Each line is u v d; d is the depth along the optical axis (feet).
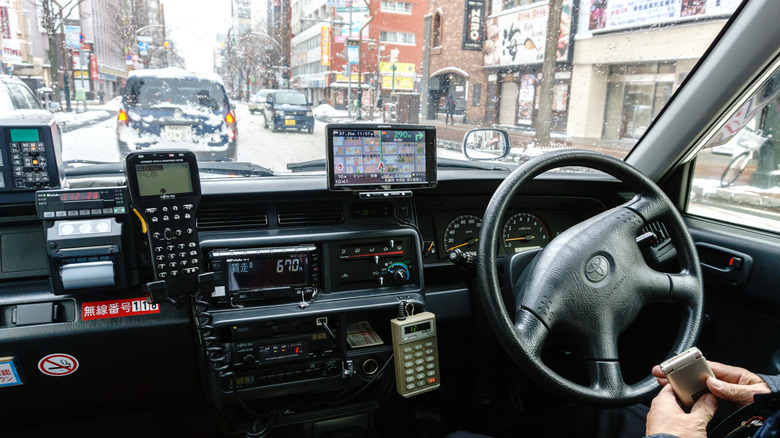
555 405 5.44
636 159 6.05
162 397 4.85
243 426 4.74
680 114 5.45
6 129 3.79
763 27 4.63
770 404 1.92
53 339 4.06
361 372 4.69
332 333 4.49
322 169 5.57
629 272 3.17
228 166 5.29
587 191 5.95
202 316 4.03
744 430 2.14
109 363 4.29
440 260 5.73
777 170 5.10
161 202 3.75
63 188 4.14
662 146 5.72
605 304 3.06
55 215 3.84
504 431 5.56
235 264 4.32
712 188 5.66
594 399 2.93
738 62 4.86
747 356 4.69
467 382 6.00
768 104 5.08
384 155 4.61
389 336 5.13
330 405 4.90
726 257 4.82
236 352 4.33
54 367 4.15
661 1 13.93
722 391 2.12
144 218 3.73
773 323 4.47
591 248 3.12
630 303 3.14
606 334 3.04
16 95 5.01
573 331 3.07
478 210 5.88
